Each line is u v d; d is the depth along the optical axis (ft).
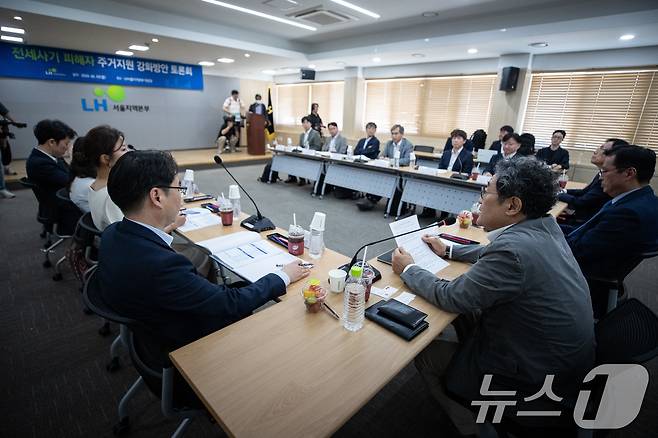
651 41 14.85
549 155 16.40
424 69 23.62
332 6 15.48
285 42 22.63
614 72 16.89
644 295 8.80
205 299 3.21
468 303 3.39
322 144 22.27
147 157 3.18
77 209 7.43
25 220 12.53
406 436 4.66
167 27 17.48
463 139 14.85
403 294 4.13
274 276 4.04
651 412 5.13
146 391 5.24
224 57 24.40
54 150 8.48
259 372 2.83
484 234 6.46
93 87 25.68
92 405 4.98
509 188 3.35
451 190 13.28
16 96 22.88
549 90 18.97
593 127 17.89
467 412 3.65
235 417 2.40
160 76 28.71
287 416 2.43
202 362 2.93
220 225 6.45
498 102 20.07
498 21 15.62
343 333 3.39
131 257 2.98
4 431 4.54
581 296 3.20
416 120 25.02
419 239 5.42
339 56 22.50
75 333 6.51
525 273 3.08
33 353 5.96
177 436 4.05
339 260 5.09
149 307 3.01
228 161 26.35
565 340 3.13
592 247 5.81
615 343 3.09
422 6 15.05
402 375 5.73
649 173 5.81
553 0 13.57
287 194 18.26
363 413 5.00
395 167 14.80
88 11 15.21
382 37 20.08
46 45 22.30
